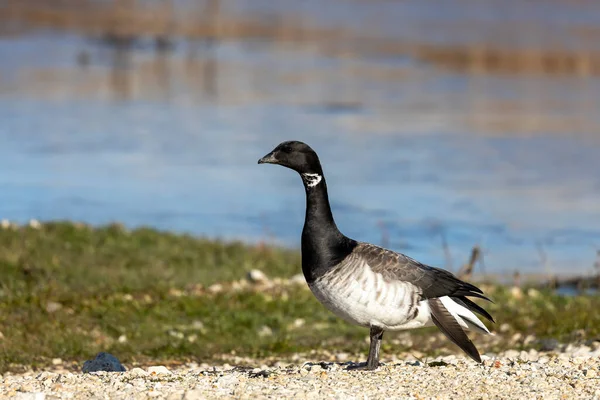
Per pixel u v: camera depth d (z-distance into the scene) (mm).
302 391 8656
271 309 14727
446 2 73438
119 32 60688
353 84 44750
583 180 27859
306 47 56250
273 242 20641
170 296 14961
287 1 75688
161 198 26062
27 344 12727
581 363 10141
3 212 24000
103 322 13750
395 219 23766
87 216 23781
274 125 35719
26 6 68500
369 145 32344
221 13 69062
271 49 55688
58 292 14828
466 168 29328
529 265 19688
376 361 9898
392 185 27281
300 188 28016
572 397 8570
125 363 12336
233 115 37594
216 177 28781
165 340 13305
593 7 69688
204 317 14250
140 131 34719
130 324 13773
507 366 10227
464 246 21359
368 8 71438
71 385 9078
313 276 9867
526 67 49094
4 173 28297
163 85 44406
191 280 16078
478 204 25203
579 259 20219
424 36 58656
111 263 16766
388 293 9508
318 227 9945
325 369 10141
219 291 15406
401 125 35688
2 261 15930
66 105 39250
